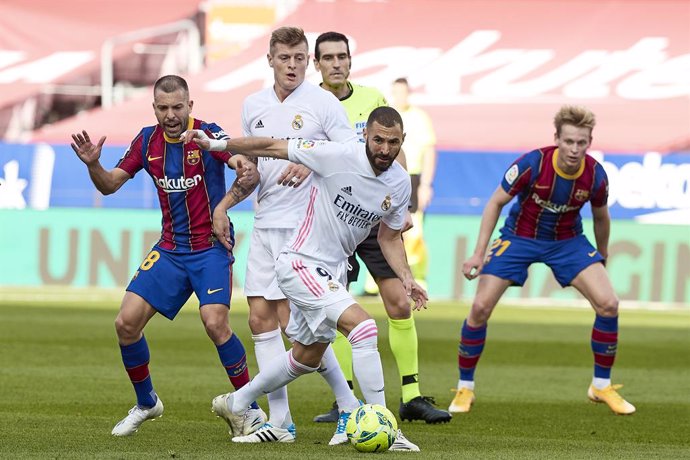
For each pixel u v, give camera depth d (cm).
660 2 7938
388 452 2039
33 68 8138
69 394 2914
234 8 8012
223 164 2278
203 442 2161
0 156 6956
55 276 6781
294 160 2098
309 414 2714
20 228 6806
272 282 2364
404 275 2178
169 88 2175
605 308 2864
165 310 2252
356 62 7988
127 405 2742
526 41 7975
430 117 7812
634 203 6681
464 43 7975
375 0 8038
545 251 2930
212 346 4206
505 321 5531
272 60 2406
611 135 7725
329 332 2103
